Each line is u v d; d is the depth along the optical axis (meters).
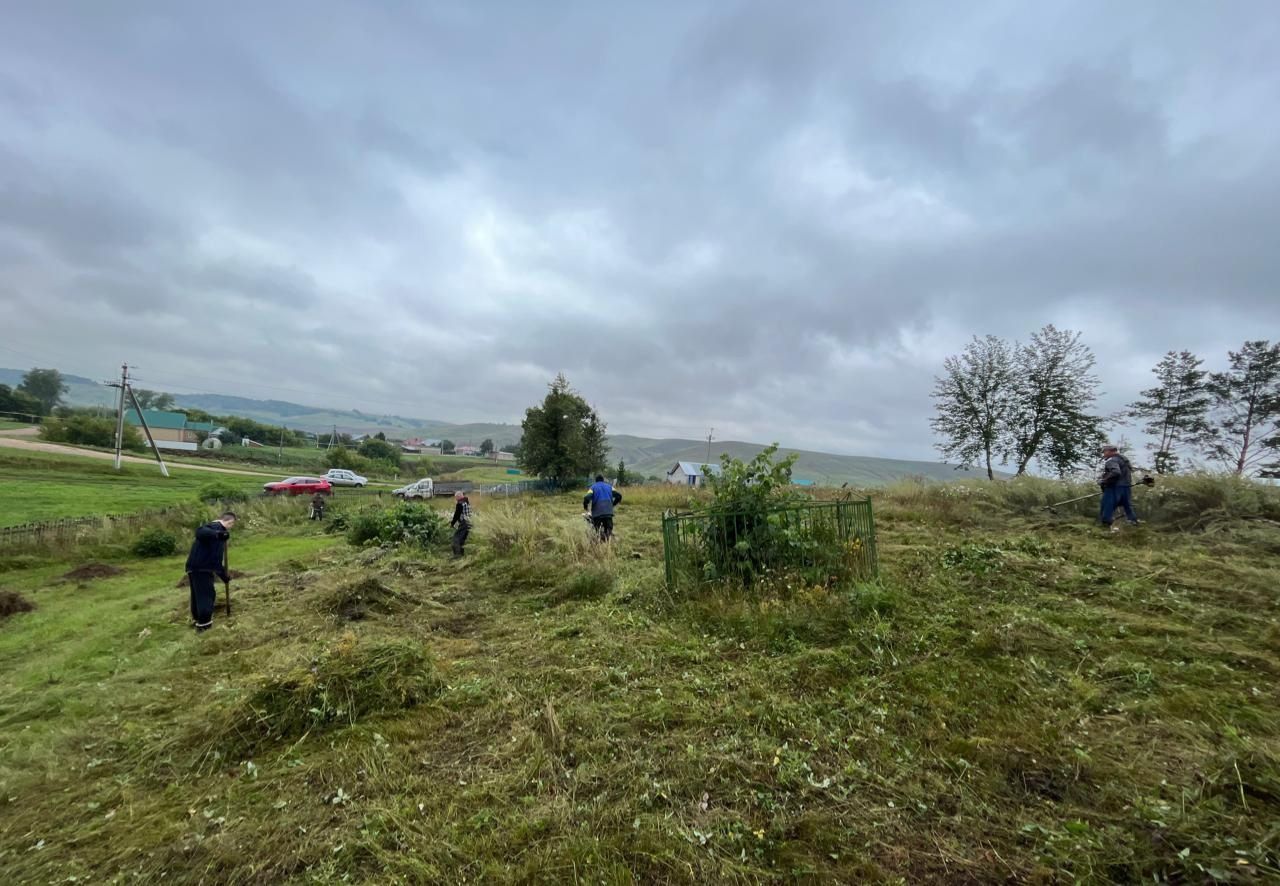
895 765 2.74
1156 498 8.49
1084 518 8.70
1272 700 3.08
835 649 4.14
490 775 2.91
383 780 2.93
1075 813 2.30
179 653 5.47
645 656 4.36
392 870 2.28
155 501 22.12
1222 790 2.33
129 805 2.96
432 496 30.09
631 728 3.27
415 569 8.90
